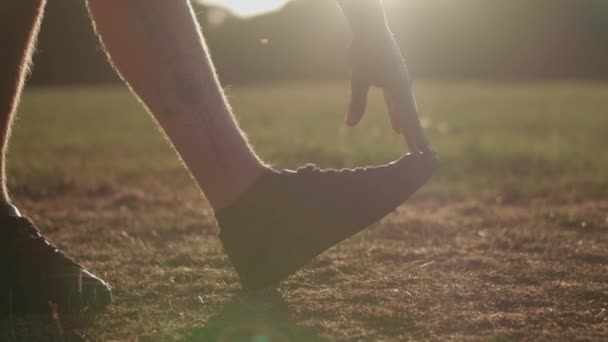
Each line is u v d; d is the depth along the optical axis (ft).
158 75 5.35
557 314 5.81
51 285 5.91
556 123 30.17
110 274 7.16
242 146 5.49
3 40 5.91
